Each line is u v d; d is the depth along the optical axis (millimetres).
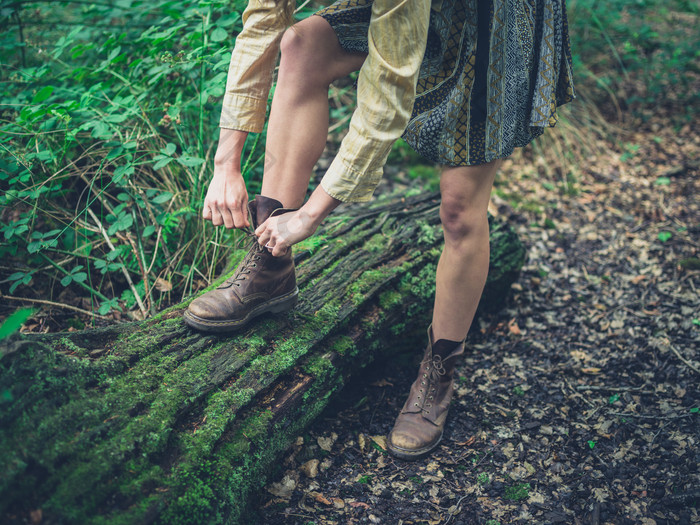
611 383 2068
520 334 2377
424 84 1401
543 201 3391
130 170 1984
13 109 2332
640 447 1773
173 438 1330
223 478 1321
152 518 1147
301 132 1456
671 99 4578
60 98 2311
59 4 2584
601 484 1645
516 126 1447
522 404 1986
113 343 1497
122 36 2252
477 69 1359
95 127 2025
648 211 3252
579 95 4383
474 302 1653
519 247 2531
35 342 1313
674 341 2254
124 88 2355
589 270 2789
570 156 3795
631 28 4980
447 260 1602
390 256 2174
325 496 1598
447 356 1736
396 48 1167
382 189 3176
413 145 1455
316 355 1721
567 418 1916
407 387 2057
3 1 2447
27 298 1962
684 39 5211
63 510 1070
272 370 1570
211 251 2254
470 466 1731
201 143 2258
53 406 1220
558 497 1613
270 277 1615
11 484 1052
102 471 1153
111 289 2141
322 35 1401
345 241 2164
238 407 1448
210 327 1571
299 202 1537
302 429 1669
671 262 2785
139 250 2070
